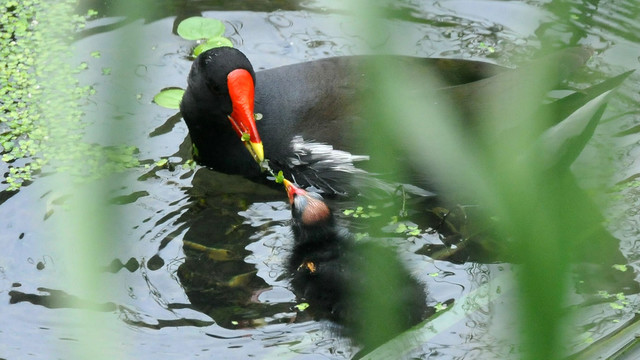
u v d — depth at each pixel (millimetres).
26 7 14914
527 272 2871
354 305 9141
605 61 13508
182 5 15008
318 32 14484
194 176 11914
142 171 11898
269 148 11875
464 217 11133
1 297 9508
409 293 9070
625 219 10430
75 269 2604
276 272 10133
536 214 3002
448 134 3049
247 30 14555
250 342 9000
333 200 11820
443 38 14180
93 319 2740
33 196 11156
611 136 3676
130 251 10328
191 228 10844
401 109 2996
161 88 13344
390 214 11156
